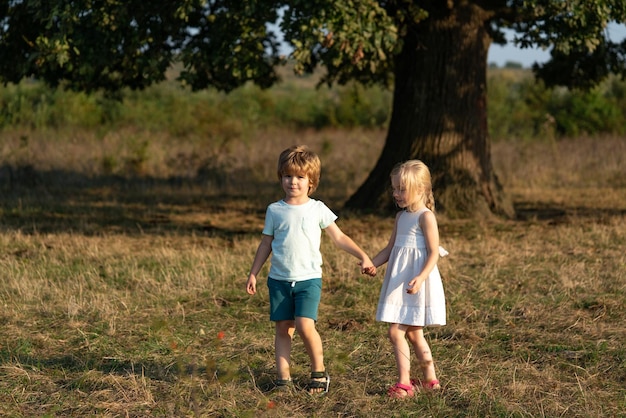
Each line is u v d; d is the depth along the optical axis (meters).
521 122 29.06
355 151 21.83
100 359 5.68
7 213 13.00
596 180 18.59
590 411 4.68
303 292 4.92
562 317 6.77
